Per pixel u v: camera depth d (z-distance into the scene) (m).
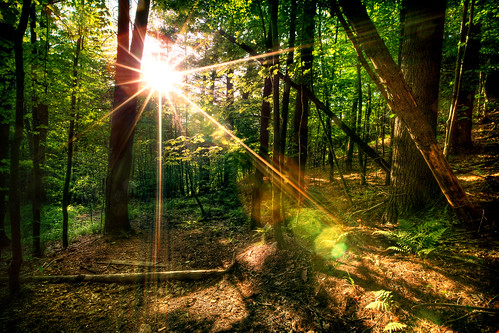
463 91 7.90
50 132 8.05
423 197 4.29
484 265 2.82
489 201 4.00
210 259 5.76
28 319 3.40
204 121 8.90
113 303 3.91
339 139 11.88
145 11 7.52
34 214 5.92
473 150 7.92
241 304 3.52
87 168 10.31
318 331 2.65
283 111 5.43
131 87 7.46
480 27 7.05
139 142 11.28
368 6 7.12
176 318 3.43
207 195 15.01
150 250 6.37
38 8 5.36
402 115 3.23
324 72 7.67
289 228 5.66
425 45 4.18
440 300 2.53
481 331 2.09
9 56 5.01
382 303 2.55
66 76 5.99
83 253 6.04
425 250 3.18
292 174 7.25
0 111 5.19
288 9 6.43
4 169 5.66
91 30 6.07
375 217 5.22
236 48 8.44
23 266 5.32
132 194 17.06
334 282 3.29
